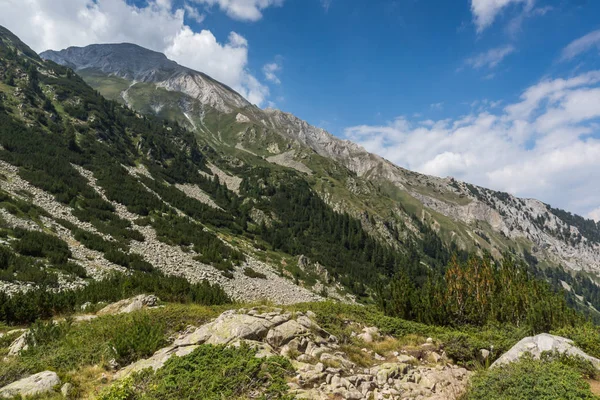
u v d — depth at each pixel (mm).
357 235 120000
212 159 170125
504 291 24328
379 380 10969
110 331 14828
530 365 10672
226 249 63656
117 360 12180
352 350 13695
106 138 91688
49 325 15578
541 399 8641
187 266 50656
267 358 10211
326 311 19453
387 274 104562
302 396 8617
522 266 26719
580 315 19531
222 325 12930
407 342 16281
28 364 11672
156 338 13234
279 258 79750
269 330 12875
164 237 57094
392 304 23359
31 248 34156
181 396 8641
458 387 11383
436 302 23781
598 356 13297
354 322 18500
